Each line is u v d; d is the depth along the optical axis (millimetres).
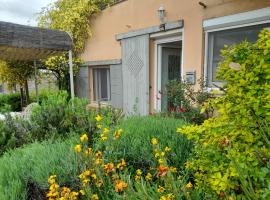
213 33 4410
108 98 7551
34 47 5016
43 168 1850
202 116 3816
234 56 1521
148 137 2311
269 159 1252
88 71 7852
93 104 7836
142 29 5734
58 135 3053
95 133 2775
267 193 1062
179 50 6074
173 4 4992
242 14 3861
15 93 10602
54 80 9352
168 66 5941
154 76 5824
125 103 6598
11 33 4695
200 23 4504
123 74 6555
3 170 1896
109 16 6816
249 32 3891
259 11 3650
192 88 4492
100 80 7785
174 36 5266
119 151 2092
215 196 1423
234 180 1312
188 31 4746
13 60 8289
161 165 1565
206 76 4496
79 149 1794
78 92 8375
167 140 2266
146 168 2025
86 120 3260
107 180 1729
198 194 1494
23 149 2408
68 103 3678
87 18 7566
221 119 1532
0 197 1562
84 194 1622
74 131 3090
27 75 9305
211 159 1484
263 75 1408
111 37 6840
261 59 1411
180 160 2053
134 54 6102
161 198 1342
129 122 2816
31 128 3283
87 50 7816
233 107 1417
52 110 3453
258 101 1301
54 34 5285
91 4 7285
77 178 1749
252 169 1253
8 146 2891
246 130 1389
